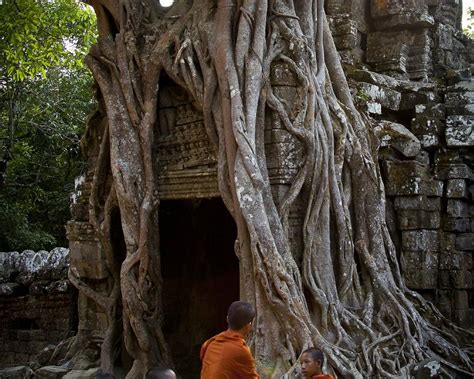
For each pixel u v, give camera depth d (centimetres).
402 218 970
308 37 814
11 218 1694
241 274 736
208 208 1032
